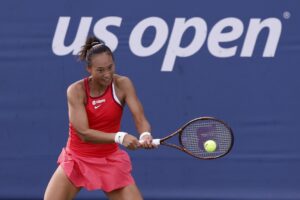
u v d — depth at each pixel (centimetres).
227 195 2200
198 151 1697
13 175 2253
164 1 2181
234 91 2177
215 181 2203
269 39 2155
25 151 2247
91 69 1581
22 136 2247
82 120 1611
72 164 1664
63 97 2231
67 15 2214
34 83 2236
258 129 2178
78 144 1666
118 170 1670
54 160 2244
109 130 1667
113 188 1666
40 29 2225
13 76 2236
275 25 2148
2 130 2247
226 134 1675
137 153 2222
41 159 2247
